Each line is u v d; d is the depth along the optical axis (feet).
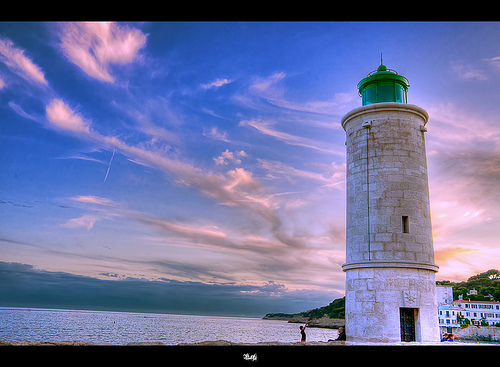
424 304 57.26
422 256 58.59
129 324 538.06
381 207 59.57
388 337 54.85
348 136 66.80
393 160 60.80
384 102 65.92
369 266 57.93
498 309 296.30
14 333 255.50
